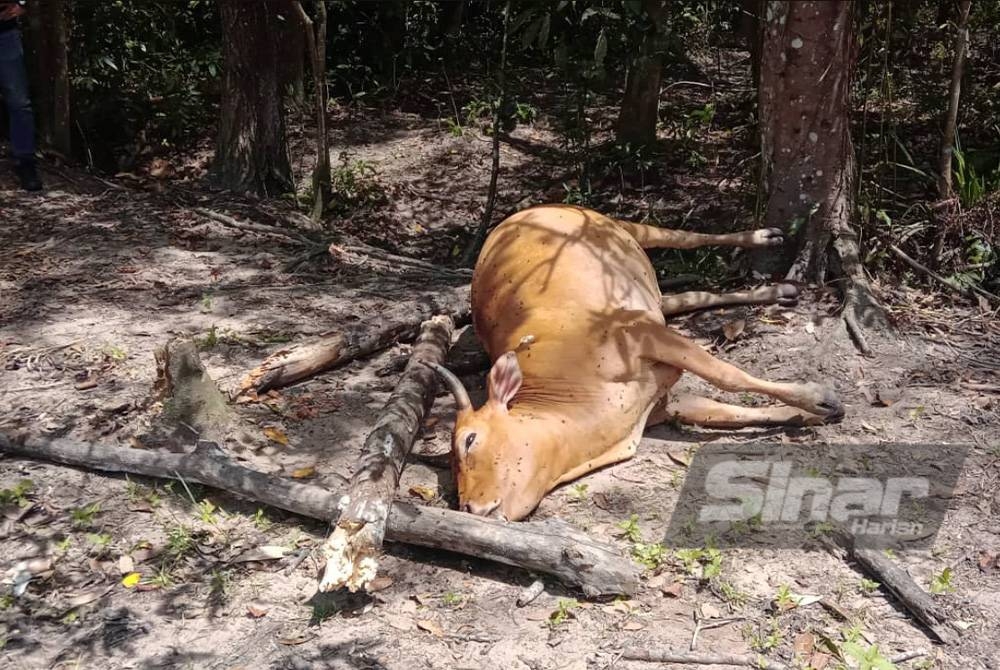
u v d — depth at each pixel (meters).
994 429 5.11
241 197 9.88
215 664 3.76
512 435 4.52
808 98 6.38
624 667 3.71
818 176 6.52
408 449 4.86
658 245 6.52
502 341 5.45
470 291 6.72
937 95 10.09
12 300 7.08
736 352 6.03
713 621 3.93
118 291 7.27
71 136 11.35
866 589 4.07
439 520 4.27
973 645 3.75
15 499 4.73
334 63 14.34
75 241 8.36
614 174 10.54
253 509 4.72
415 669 3.72
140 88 12.27
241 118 10.05
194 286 7.42
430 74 15.02
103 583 4.23
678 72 13.56
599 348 5.04
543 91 13.89
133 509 4.69
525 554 4.11
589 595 4.05
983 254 6.86
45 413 5.45
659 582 4.16
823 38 6.25
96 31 11.76
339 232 9.56
